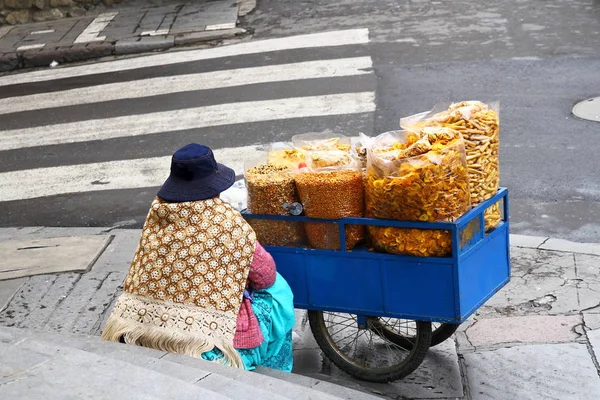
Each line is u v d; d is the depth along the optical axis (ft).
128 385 10.79
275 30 43.86
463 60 36.17
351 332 17.31
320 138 16.69
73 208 26.35
